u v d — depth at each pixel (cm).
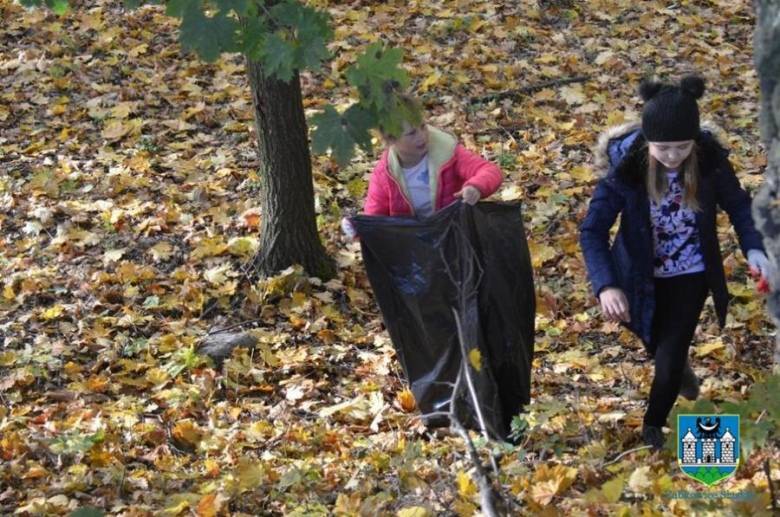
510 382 484
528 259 483
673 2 1158
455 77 972
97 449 513
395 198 490
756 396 374
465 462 485
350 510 444
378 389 589
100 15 1082
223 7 338
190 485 491
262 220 704
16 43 1029
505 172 826
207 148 868
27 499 471
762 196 313
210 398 577
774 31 294
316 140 322
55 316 654
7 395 576
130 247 734
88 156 853
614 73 1000
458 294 459
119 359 618
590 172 819
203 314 670
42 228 750
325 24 337
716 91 977
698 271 465
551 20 1103
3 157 847
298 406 575
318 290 697
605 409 545
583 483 460
